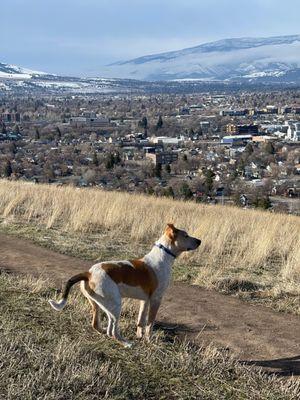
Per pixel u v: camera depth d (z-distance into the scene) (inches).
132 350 291.4
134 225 581.9
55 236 549.6
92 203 657.0
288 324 343.6
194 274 439.8
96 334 307.1
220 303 377.4
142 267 307.9
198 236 538.6
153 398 249.0
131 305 355.3
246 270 466.0
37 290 370.3
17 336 287.4
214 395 254.4
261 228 584.1
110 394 246.5
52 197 729.6
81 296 370.9
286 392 258.1
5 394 236.1
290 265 454.9
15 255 478.9
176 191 1704.0
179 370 272.7
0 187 815.1
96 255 487.2
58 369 255.1
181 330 328.8
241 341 315.9
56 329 309.0
